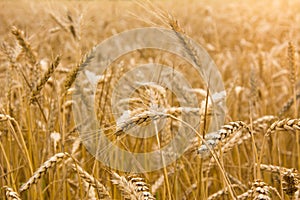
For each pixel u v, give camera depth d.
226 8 5.68
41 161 1.45
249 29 4.13
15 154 1.58
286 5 4.76
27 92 1.57
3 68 1.93
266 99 2.19
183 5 5.88
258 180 1.05
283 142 1.72
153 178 1.54
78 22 1.66
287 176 1.13
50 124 1.46
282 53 2.84
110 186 1.33
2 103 1.56
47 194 1.50
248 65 2.92
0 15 3.50
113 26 4.11
